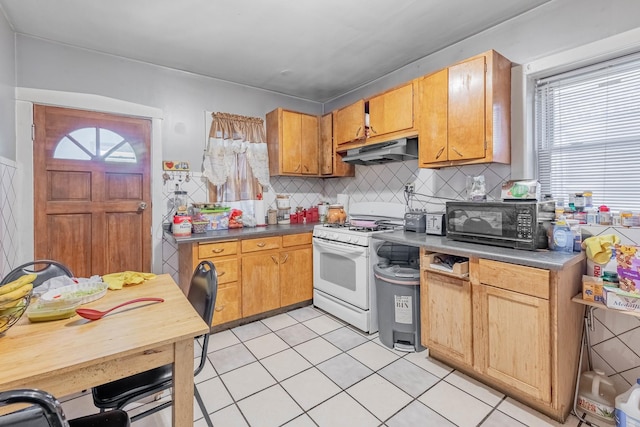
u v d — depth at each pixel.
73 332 1.02
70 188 2.45
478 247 1.83
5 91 2.04
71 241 2.46
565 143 2.01
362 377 1.89
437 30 2.29
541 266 1.45
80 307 1.23
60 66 2.39
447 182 2.60
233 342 2.37
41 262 1.66
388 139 2.74
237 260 2.64
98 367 0.90
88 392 1.76
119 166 2.65
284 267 2.93
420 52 2.63
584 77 1.92
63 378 0.85
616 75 1.81
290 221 3.55
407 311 2.18
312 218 3.72
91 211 2.54
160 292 1.44
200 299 1.44
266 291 2.81
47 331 1.03
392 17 2.11
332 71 3.00
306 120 3.43
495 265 1.65
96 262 2.55
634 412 1.35
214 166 3.04
